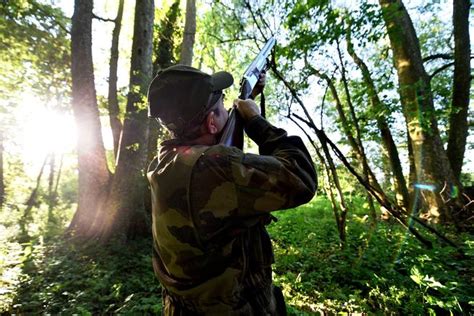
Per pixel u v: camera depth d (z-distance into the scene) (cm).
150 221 750
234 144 118
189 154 100
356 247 525
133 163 724
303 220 774
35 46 1002
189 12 907
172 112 108
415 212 776
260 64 179
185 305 110
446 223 709
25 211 1427
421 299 347
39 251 644
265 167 95
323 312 349
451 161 916
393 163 848
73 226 766
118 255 611
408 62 740
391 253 471
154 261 122
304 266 465
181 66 111
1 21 907
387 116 550
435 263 427
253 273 109
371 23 406
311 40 414
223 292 101
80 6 741
